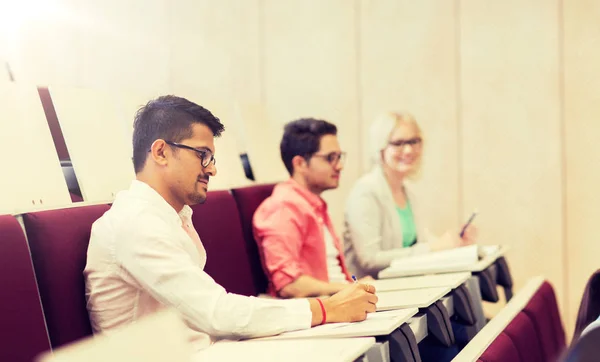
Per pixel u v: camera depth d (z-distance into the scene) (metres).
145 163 1.47
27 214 1.34
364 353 1.20
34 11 2.80
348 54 3.62
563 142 3.37
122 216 1.38
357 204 2.78
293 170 2.44
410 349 1.32
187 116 1.46
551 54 3.37
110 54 3.10
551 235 3.39
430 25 3.52
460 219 3.50
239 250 2.08
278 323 1.38
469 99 3.48
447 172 3.52
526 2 3.39
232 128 2.81
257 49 3.68
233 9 3.62
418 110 3.54
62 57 2.90
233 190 2.27
